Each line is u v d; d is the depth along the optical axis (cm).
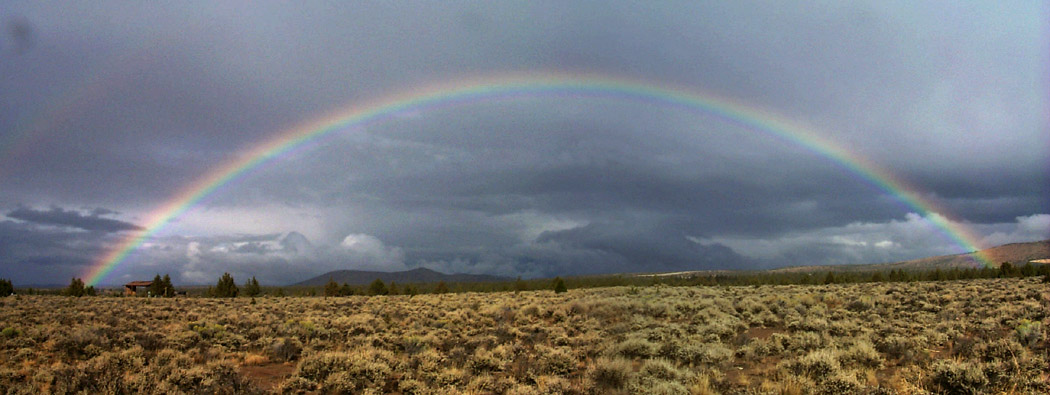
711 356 1897
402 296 7575
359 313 4512
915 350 1908
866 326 2591
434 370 1931
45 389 1630
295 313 4522
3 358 2133
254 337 2905
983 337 2111
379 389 1666
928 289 4984
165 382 1623
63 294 8475
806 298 4134
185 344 2514
